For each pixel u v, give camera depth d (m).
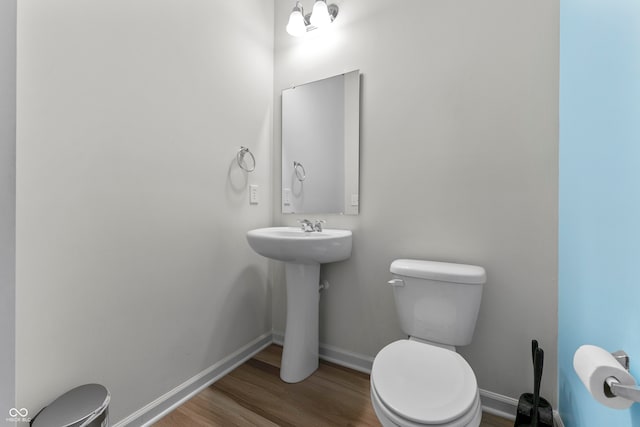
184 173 1.36
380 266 1.54
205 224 1.47
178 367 1.33
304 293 1.54
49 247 0.92
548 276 1.17
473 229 1.31
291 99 1.86
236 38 1.65
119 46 1.10
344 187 1.65
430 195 1.40
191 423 1.22
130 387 1.15
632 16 0.58
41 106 0.90
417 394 0.84
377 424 1.21
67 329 0.97
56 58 0.93
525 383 1.22
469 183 1.31
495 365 1.27
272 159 1.93
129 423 1.14
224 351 1.58
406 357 1.02
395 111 1.49
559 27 1.14
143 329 1.19
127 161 1.13
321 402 1.35
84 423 0.84
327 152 1.71
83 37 1.00
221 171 1.55
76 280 0.99
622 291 0.63
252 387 1.46
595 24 0.77
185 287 1.37
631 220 0.59
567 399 1.03
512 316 1.23
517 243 1.22
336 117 1.68
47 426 0.82
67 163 0.96
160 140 1.25
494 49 1.26
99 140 1.05
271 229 1.74
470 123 1.31
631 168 0.59
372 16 1.57
